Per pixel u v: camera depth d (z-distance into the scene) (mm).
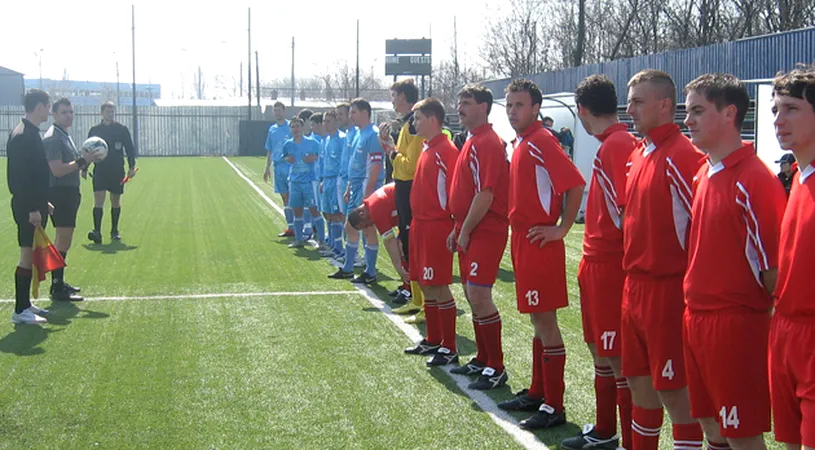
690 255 3395
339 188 10797
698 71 16859
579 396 5590
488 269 5605
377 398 5539
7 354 6602
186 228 14711
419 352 6629
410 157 7754
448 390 5711
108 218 16047
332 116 11148
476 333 6000
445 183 6188
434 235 6238
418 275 6379
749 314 3229
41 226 7629
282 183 13625
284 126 14766
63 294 8594
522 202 4906
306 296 8898
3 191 21672
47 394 5629
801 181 2941
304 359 6480
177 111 47656
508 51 35688
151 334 7246
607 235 4230
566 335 7230
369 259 9578
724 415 3293
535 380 5270
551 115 17344
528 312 4941
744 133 14172
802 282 2879
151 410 5320
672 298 3730
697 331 3342
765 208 3125
